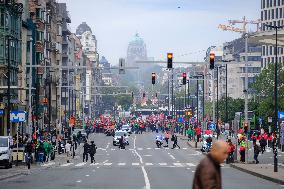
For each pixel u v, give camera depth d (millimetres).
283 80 140500
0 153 54344
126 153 90438
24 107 102000
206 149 89438
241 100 161375
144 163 67312
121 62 72875
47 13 141250
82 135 122375
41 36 124438
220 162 12297
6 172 49469
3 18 87625
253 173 48438
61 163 67000
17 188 35906
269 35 95438
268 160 67375
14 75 92812
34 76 115312
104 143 121438
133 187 36219
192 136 126562
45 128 122062
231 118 160500
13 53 92125
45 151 65812
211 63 61125
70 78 193125
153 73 84375
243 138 62594
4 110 88625
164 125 183750
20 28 96875
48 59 139750
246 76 74688
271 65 141750
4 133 89500
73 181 41125
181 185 37688
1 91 85562
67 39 189250
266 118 117875
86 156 71250
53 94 145125
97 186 36969
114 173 49750
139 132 181125
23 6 106625
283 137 87125
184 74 88312
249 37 99688
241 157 62438
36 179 43250
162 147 108188
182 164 64938
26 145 59250
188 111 152125
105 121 186750
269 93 140625
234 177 45938
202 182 12156
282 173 46531
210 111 179625
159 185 37688
